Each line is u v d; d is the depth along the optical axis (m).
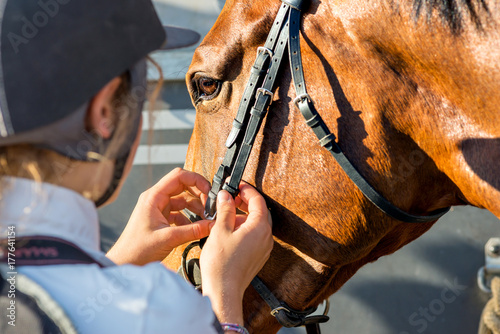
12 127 0.55
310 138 1.19
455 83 1.06
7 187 0.59
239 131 1.21
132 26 0.64
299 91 1.16
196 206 1.27
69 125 0.60
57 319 0.55
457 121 1.09
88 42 0.59
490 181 1.07
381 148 1.15
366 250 1.26
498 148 1.06
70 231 0.62
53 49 0.58
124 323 0.58
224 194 1.05
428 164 1.17
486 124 1.06
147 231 1.13
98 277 0.60
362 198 1.19
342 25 1.14
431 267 3.05
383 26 1.09
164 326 0.60
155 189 1.20
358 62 1.13
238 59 1.24
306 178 1.20
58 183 0.61
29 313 0.56
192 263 1.32
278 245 1.29
